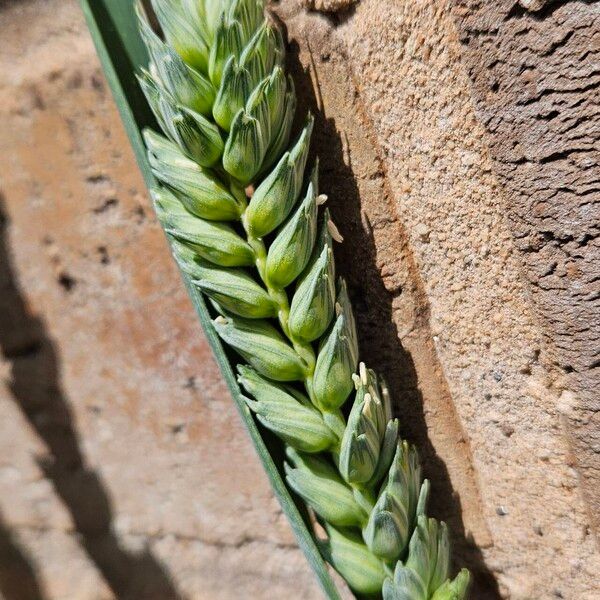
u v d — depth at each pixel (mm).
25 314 125
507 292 80
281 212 79
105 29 85
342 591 117
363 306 92
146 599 139
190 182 80
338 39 83
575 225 72
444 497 97
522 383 83
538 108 71
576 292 74
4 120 113
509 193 75
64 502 140
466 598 91
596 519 83
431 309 88
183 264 82
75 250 117
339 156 87
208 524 128
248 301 81
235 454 120
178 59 76
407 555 83
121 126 106
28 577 150
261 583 127
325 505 83
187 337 115
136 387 123
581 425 79
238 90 76
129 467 130
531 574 94
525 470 88
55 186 114
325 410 83
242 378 82
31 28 107
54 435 134
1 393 135
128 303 117
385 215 86
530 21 69
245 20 77
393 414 95
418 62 77
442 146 79
